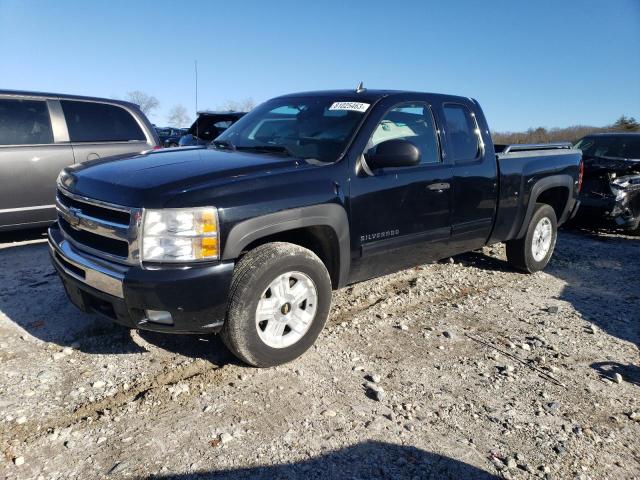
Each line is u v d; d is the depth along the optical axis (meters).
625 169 8.03
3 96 5.73
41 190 5.87
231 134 4.55
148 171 3.25
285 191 3.26
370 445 2.68
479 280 5.54
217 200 2.97
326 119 4.09
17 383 3.06
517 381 3.43
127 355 3.46
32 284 4.64
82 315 4.01
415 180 4.11
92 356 3.42
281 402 3.01
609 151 9.34
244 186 3.12
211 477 2.39
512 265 5.91
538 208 5.71
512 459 2.64
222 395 3.05
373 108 4.02
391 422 2.89
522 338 4.11
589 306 4.94
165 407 2.90
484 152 4.86
